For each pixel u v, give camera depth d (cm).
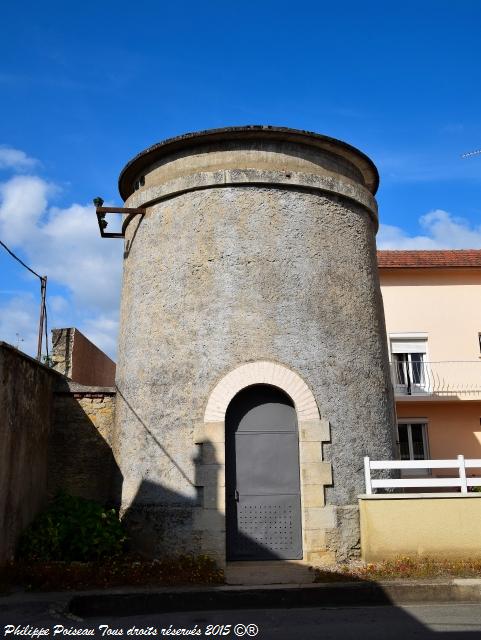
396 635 614
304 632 632
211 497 858
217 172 974
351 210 1034
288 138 994
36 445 967
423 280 2142
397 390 2038
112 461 1043
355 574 796
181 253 971
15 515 855
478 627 638
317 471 873
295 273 948
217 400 891
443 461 881
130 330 1011
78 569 793
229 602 742
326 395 911
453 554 845
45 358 1404
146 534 888
